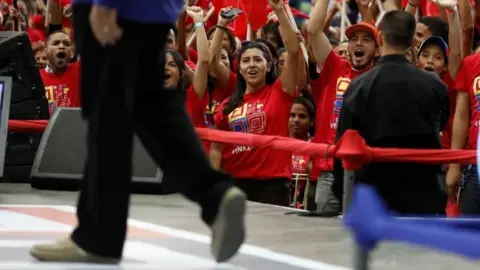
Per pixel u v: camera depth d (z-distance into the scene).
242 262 5.46
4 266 4.95
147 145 4.96
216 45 10.51
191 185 4.84
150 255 5.57
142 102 4.88
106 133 4.76
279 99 9.82
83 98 4.89
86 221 4.99
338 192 7.77
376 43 9.15
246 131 9.84
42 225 6.88
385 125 7.45
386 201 7.54
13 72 10.02
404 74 7.51
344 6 11.63
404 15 7.56
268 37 11.69
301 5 16.38
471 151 7.21
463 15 10.08
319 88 9.61
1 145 8.57
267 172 9.57
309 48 9.73
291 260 5.61
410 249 6.30
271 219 7.81
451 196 9.14
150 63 4.86
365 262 3.36
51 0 12.77
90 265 5.03
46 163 9.49
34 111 10.15
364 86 7.59
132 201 8.80
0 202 8.41
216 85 10.75
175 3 4.87
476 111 8.91
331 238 6.68
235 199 4.69
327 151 7.51
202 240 6.31
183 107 4.95
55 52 11.16
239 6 11.89
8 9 13.82
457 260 5.84
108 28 4.49
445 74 9.56
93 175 4.82
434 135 7.52
